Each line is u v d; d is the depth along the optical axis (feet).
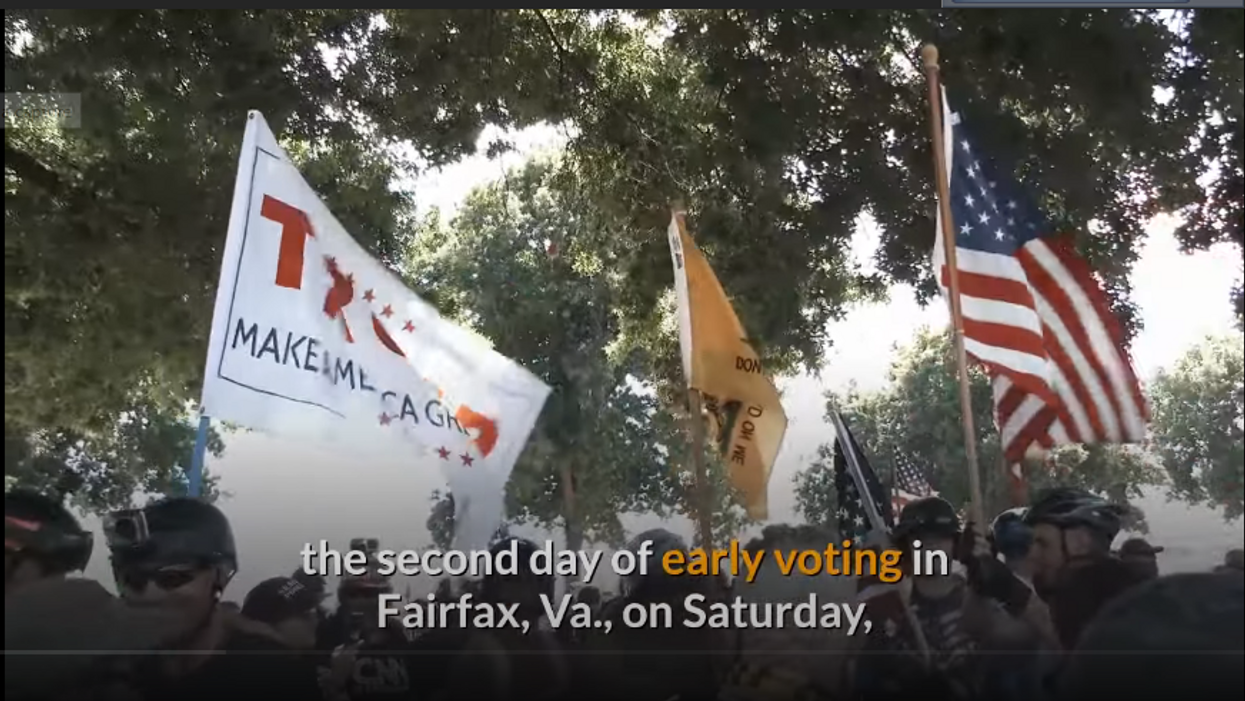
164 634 8.88
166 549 8.93
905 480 10.05
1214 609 9.05
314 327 8.72
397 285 9.00
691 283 10.19
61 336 10.07
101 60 11.10
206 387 8.28
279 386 8.55
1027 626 9.12
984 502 9.85
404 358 8.97
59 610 8.90
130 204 10.89
